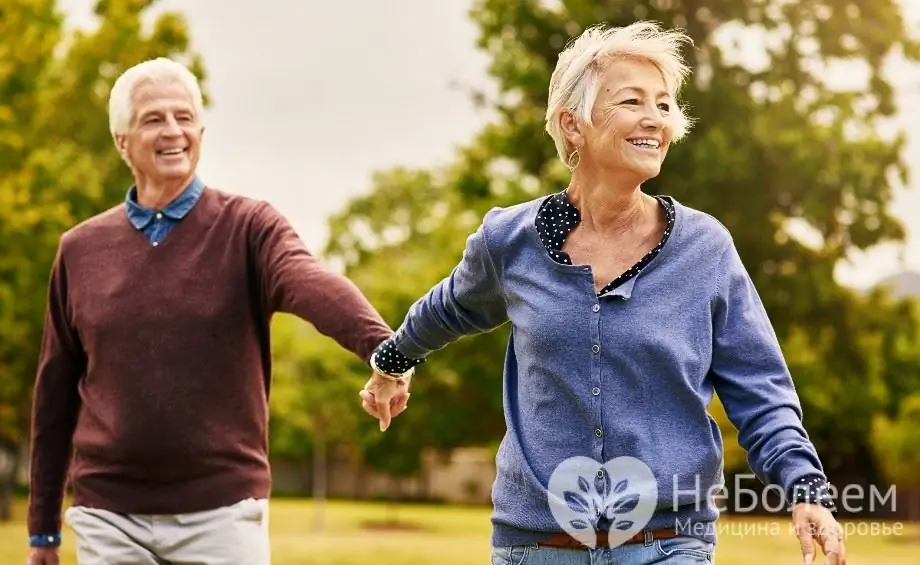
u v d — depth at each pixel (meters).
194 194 4.16
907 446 23.55
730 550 14.60
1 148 16.36
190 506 3.99
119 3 19.42
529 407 2.95
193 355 4.00
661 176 19.22
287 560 16.72
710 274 2.89
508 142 21.41
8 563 14.42
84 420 4.12
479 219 21.97
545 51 21.12
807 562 2.63
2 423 22.77
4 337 20.02
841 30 20.48
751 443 2.83
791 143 19.19
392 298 28.67
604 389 2.85
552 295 2.92
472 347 24.47
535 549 2.93
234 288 4.07
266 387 4.18
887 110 20.75
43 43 16.98
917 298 22.81
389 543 21.34
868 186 19.42
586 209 2.97
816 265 20.47
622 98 2.88
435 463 47.22
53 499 4.37
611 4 20.64
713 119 19.66
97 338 4.07
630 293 2.85
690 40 2.96
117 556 4.03
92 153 19.94
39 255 17.86
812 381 22.25
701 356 2.85
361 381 35.88
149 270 4.08
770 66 20.75
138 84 4.14
